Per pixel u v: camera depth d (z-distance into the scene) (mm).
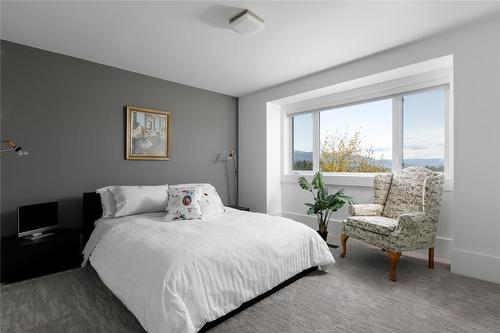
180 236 2039
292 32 2562
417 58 2760
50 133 2914
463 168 2508
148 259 1720
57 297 2092
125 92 3490
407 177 3000
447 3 2123
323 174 4156
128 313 1868
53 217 2760
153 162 3760
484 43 2383
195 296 1562
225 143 4680
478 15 2295
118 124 3428
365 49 2938
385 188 3154
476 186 2441
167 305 1432
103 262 2086
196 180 4262
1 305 1969
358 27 2480
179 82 4023
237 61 3242
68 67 3043
